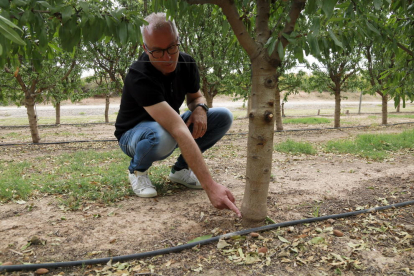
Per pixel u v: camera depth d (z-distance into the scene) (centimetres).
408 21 273
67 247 215
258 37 212
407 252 198
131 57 836
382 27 225
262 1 209
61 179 391
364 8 189
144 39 237
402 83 315
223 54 947
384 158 509
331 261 190
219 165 475
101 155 569
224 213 270
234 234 219
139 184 319
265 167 226
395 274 176
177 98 298
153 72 257
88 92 1060
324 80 1090
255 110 219
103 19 180
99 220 260
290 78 1024
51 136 981
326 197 310
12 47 188
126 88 291
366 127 1135
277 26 209
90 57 805
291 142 654
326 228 232
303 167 457
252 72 217
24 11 164
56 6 166
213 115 333
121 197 315
